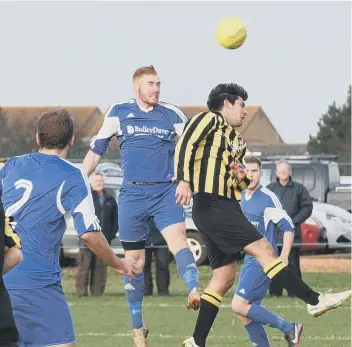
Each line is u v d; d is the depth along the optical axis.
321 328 29.89
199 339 21.09
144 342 24.66
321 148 139.75
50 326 16.38
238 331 29.27
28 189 16.56
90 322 32.03
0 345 13.75
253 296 22.36
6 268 14.25
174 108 25.50
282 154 68.62
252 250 20.28
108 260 16.73
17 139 87.25
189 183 20.44
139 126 25.08
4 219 13.98
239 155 20.94
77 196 16.50
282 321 22.39
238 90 21.14
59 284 16.64
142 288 24.75
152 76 25.11
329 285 44.69
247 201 23.52
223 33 21.86
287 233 23.48
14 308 16.30
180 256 24.48
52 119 16.91
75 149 66.62
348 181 65.38
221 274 21.16
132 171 25.11
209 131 20.48
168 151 25.19
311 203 40.06
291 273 20.02
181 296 41.47
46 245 16.52
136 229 25.25
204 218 20.58
